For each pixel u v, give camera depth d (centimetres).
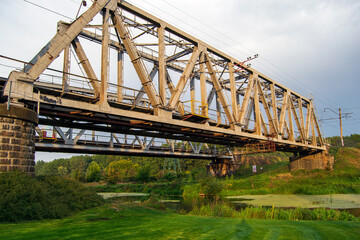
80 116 1984
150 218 1424
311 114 5950
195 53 2770
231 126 3194
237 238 993
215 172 6794
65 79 1878
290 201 3472
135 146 4638
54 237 896
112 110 1942
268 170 6825
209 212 2183
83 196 1625
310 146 5438
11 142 1396
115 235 966
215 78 3036
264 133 3931
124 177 9500
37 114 1593
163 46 2422
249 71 3712
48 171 18338
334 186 4622
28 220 1149
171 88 3059
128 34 2175
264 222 1445
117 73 2536
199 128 2691
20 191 1205
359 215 2330
